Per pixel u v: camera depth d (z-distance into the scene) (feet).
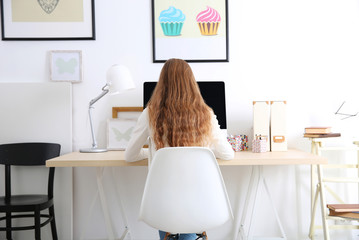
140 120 5.75
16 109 8.39
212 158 4.95
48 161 6.42
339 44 8.58
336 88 8.58
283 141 7.65
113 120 8.41
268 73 8.57
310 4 8.57
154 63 8.53
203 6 8.50
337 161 8.64
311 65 8.59
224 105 7.83
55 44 8.51
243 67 8.56
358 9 8.58
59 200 8.39
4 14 8.42
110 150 8.21
